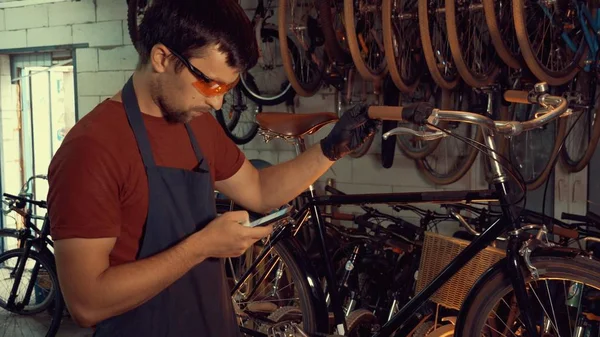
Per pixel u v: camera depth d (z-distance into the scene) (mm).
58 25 4809
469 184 3695
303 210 2701
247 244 1332
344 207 3982
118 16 4559
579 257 2051
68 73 5004
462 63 3102
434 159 3793
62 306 3812
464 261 2227
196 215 1413
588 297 2438
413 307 2348
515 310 2641
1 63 5113
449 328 2557
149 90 1340
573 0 3023
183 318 1419
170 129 1419
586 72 3260
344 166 4051
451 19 3035
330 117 2520
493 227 2166
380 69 3498
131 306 1245
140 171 1330
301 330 2492
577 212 3488
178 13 1229
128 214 1333
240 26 1268
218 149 1631
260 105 4273
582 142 3461
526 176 3562
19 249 3984
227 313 1524
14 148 5168
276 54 4199
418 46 3463
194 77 1250
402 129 1953
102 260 1244
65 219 1223
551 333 2766
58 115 5074
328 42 3557
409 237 3293
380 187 3936
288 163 1747
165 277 1258
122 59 4590
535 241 2094
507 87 3338
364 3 3473
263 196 1710
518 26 2842
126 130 1338
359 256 3244
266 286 3234
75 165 1242
